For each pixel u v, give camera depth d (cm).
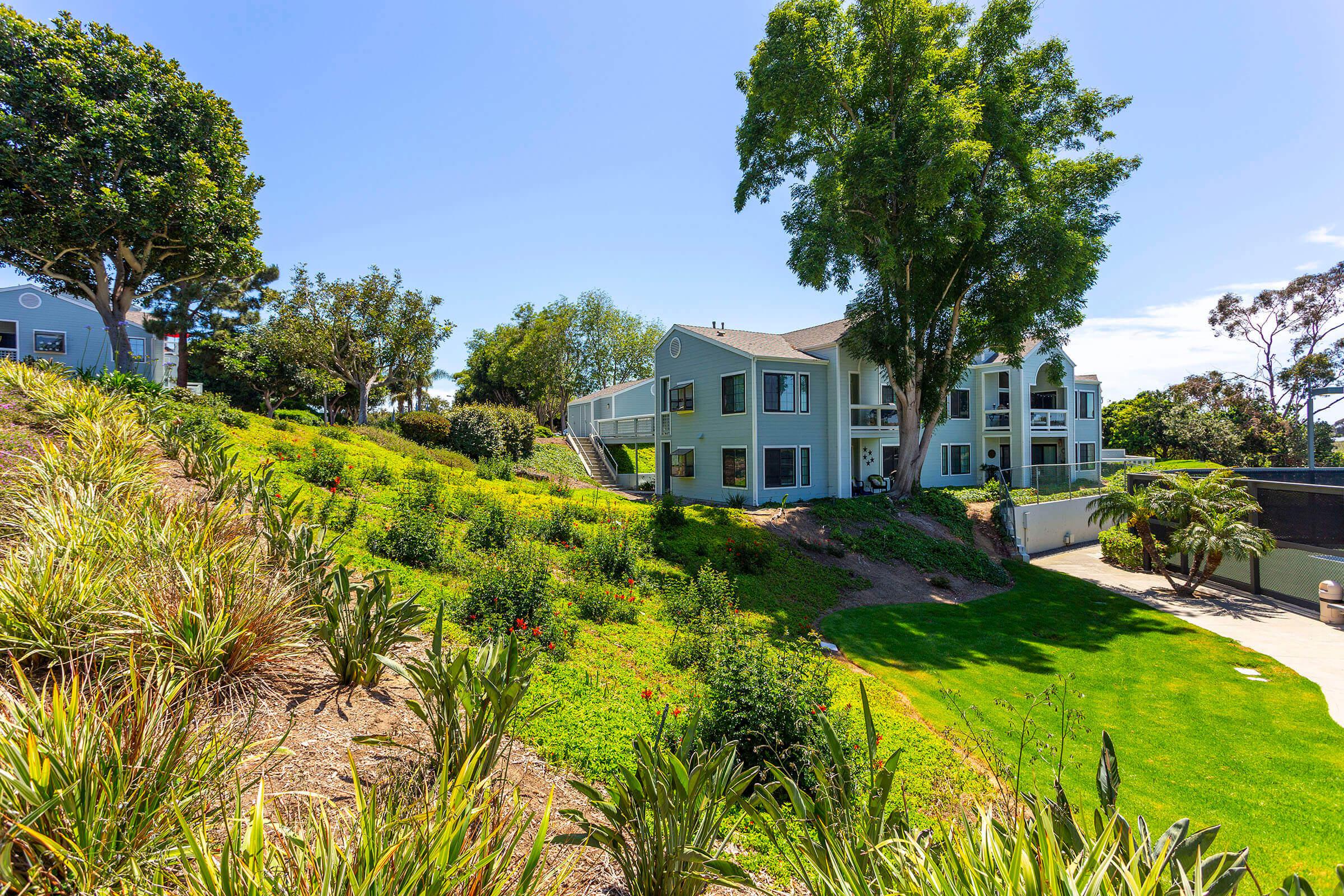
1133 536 2105
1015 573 2006
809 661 791
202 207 1730
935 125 1791
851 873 237
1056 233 1975
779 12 1919
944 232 1997
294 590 487
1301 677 1099
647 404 4216
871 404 2848
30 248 1617
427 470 1778
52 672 348
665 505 1820
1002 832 242
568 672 685
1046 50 2084
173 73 1769
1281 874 569
